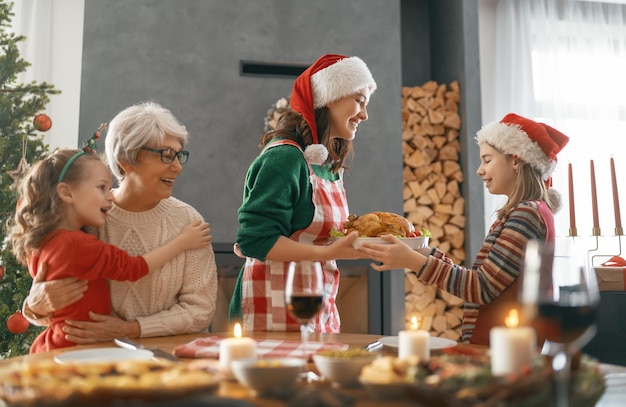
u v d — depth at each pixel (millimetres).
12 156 2893
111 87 3234
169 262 1571
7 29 3580
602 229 4121
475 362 857
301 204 1629
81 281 1425
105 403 646
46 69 3607
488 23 4301
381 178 3459
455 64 3961
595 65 4297
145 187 1565
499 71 4191
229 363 896
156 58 3281
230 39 3367
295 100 1726
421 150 3916
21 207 1484
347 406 695
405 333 956
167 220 1638
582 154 4195
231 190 3279
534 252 786
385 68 3541
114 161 1565
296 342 1252
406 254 1513
